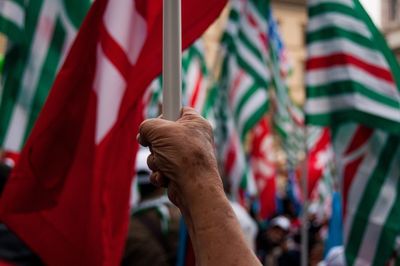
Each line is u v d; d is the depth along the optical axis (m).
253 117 6.85
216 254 1.19
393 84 4.06
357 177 4.05
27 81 3.44
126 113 2.71
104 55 2.73
